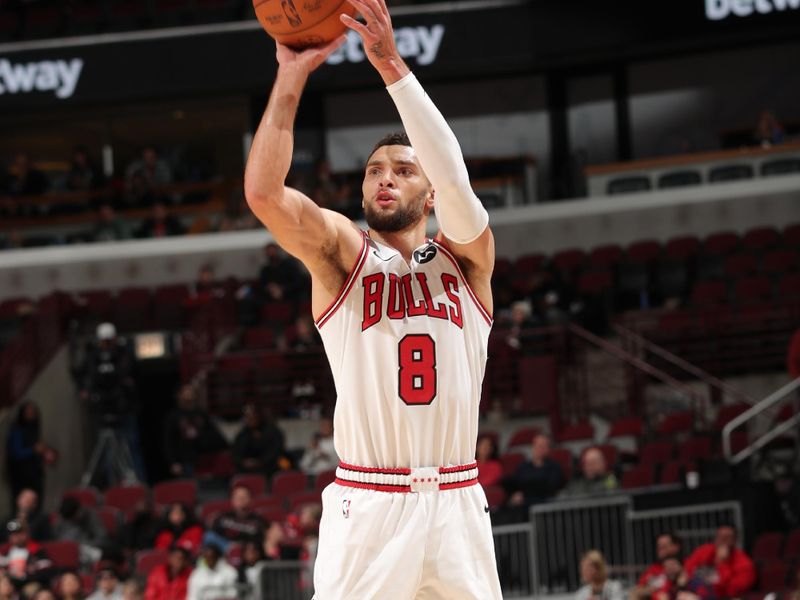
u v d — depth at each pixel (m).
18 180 41.72
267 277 33.84
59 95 37.41
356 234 6.04
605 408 29.59
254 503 24.25
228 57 37.16
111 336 29.47
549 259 35.62
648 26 35.66
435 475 5.89
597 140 40.31
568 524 19.97
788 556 19.70
